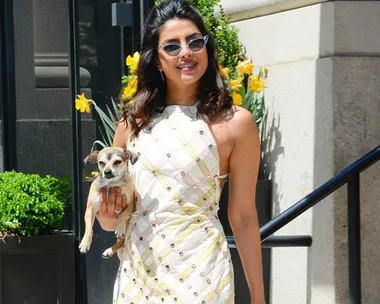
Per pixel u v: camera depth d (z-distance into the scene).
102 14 7.78
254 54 6.38
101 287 6.82
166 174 3.68
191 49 3.74
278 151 6.02
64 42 7.88
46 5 7.89
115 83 7.75
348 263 4.92
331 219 5.39
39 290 7.00
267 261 6.09
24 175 7.19
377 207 5.42
